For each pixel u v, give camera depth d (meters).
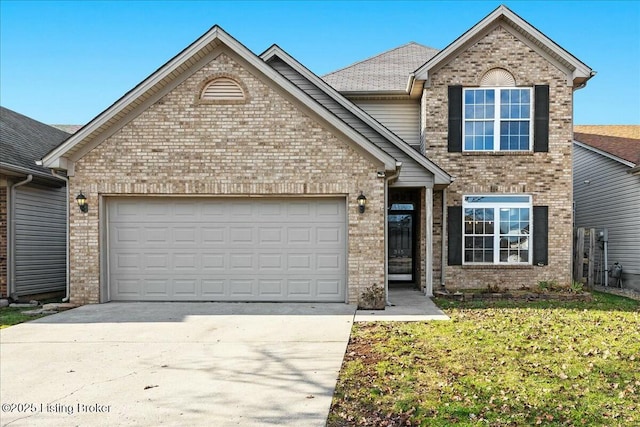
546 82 12.38
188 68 9.91
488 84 12.52
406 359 5.89
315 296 10.08
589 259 13.05
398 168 9.66
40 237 12.74
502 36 12.48
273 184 9.88
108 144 9.95
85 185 9.96
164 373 5.46
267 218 10.14
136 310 9.20
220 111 9.91
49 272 13.14
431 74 12.53
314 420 4.16
